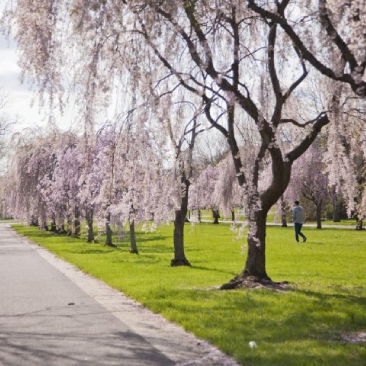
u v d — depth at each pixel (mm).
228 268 17188
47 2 9000
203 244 28703
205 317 8688
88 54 9398
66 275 15516
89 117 9500
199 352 6660
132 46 9641
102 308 9945
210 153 17000
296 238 27750
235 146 11898
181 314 8953
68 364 6141
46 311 9625
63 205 34562
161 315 9195
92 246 28562
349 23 7457
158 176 11836
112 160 11648
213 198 25469
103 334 7715
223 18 9531
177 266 17688
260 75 10336
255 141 11898
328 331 7668
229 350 6613
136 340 7324
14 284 13469
